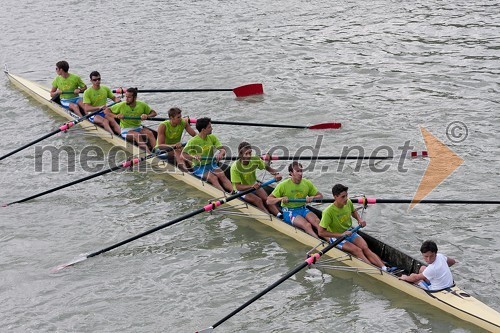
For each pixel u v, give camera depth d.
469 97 45.28
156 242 31.45
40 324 25.95
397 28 59.53
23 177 38.72
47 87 51.66
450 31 57.78
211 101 47.69
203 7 69.88
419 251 29.34
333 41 57.62
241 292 27.42
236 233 31.81
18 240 31.94
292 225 30.52
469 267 27.94
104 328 25.56
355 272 28.05
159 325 25.58
